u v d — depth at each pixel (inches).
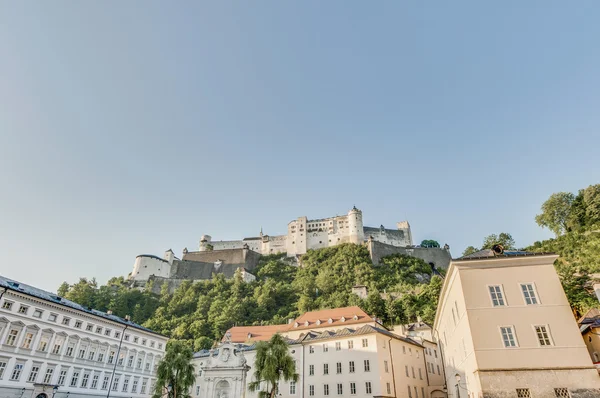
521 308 1202.0
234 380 2311.8
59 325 2110.0
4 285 1834.4
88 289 5575.8
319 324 2947.8
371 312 4303.6
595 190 3976.4
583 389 1057.5
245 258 6771.7
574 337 1130.0
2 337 1804.9
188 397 2010.3
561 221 4291.3
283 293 5561.0
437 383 2783.0
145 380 2677.2
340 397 2191.2
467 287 1269.7
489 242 5118.1
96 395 2262.6
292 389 2374.5
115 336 2498.8
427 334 3201.3
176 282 6501.0
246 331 3348.9
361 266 5826.8
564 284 2635.3
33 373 1923.0
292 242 7175.2
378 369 2126.0
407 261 6053.2
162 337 2910.9
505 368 1118.4
